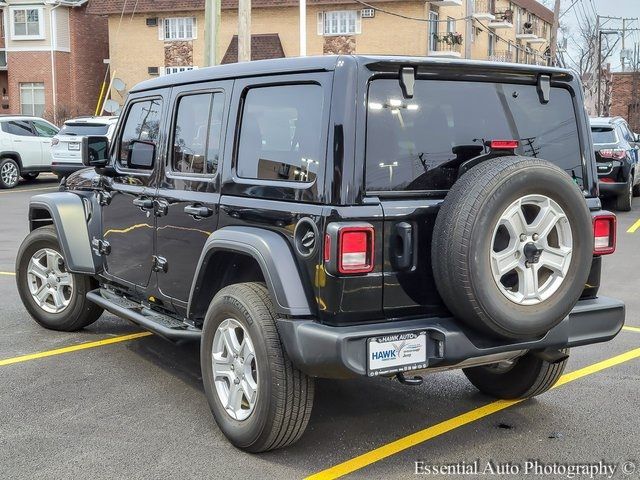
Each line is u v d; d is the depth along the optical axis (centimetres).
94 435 451
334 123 380
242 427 418
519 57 5159
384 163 385
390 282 383
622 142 1572
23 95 3834
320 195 381
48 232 657
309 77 400
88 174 648
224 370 437
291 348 383
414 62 392
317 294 380
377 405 507
